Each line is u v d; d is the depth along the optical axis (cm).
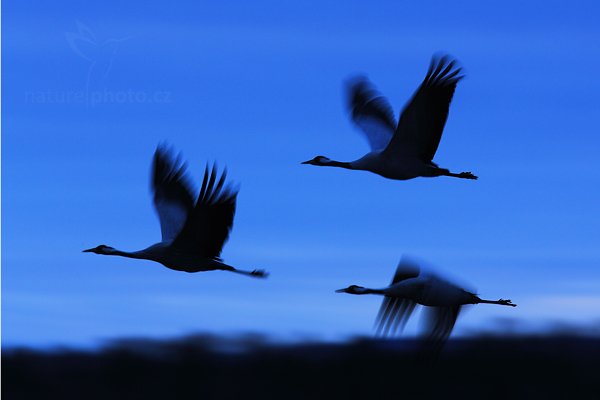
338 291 2867
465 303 2853
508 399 3173
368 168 3059
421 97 2953
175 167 2995
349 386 3122
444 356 3141
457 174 3022
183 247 2903
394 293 2858
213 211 2867
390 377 3094
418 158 3017
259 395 3183
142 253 2936
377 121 3194
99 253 3145
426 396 3078
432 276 2852
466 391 3119
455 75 2936
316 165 3125
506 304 2850
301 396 3142
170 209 2988
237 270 2950
